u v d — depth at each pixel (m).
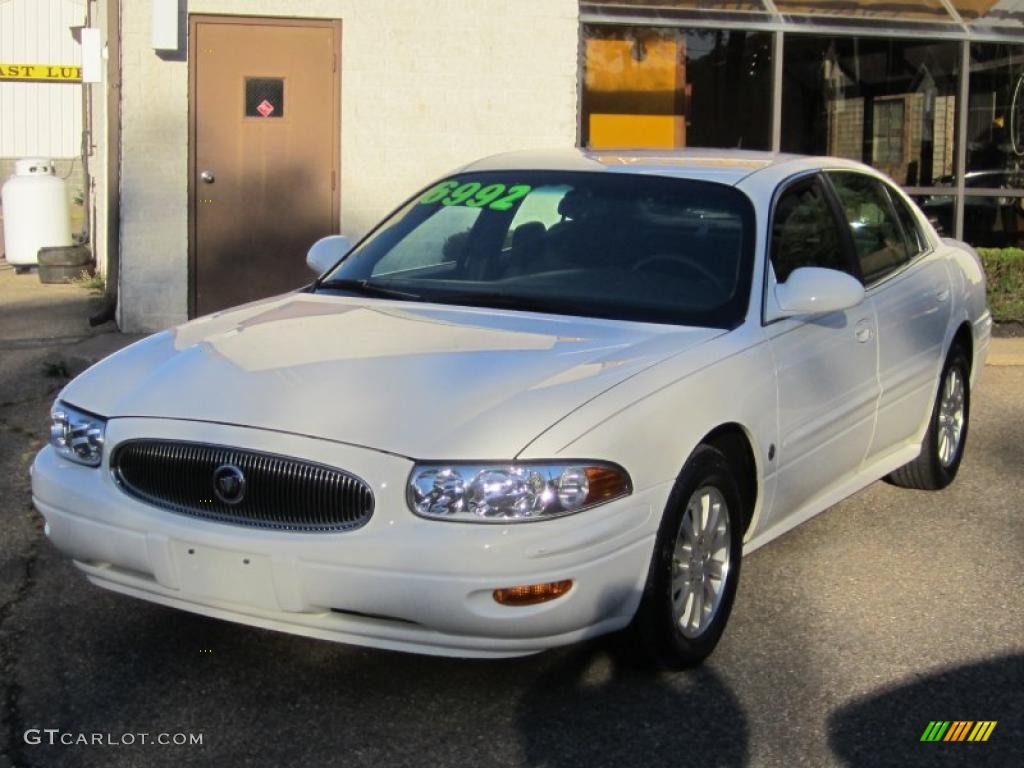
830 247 5.52
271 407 3.98
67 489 4.18
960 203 12.23
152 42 9.73
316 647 4.59
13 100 24.59
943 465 6.53
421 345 4.38
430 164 10.50
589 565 3.76
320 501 3.78
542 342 4.40
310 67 10.17
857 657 4.56
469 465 3.70
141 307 10.07
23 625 4.77
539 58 10.60
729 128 11.63
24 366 8.91
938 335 6.21
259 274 10.27
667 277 4.90
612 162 5.61
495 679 4.33
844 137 11.89
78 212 20.44
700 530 4.32
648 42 11.35
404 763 3.78
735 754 3.85
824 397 5.05
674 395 4.14
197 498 3.94
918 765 3.81
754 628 4.80
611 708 4.13
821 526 6.05
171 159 10.00
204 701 4.17
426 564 3.65
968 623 4.87
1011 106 12.32
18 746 3.87
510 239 5.27
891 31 11.73
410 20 10.31
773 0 11.62
